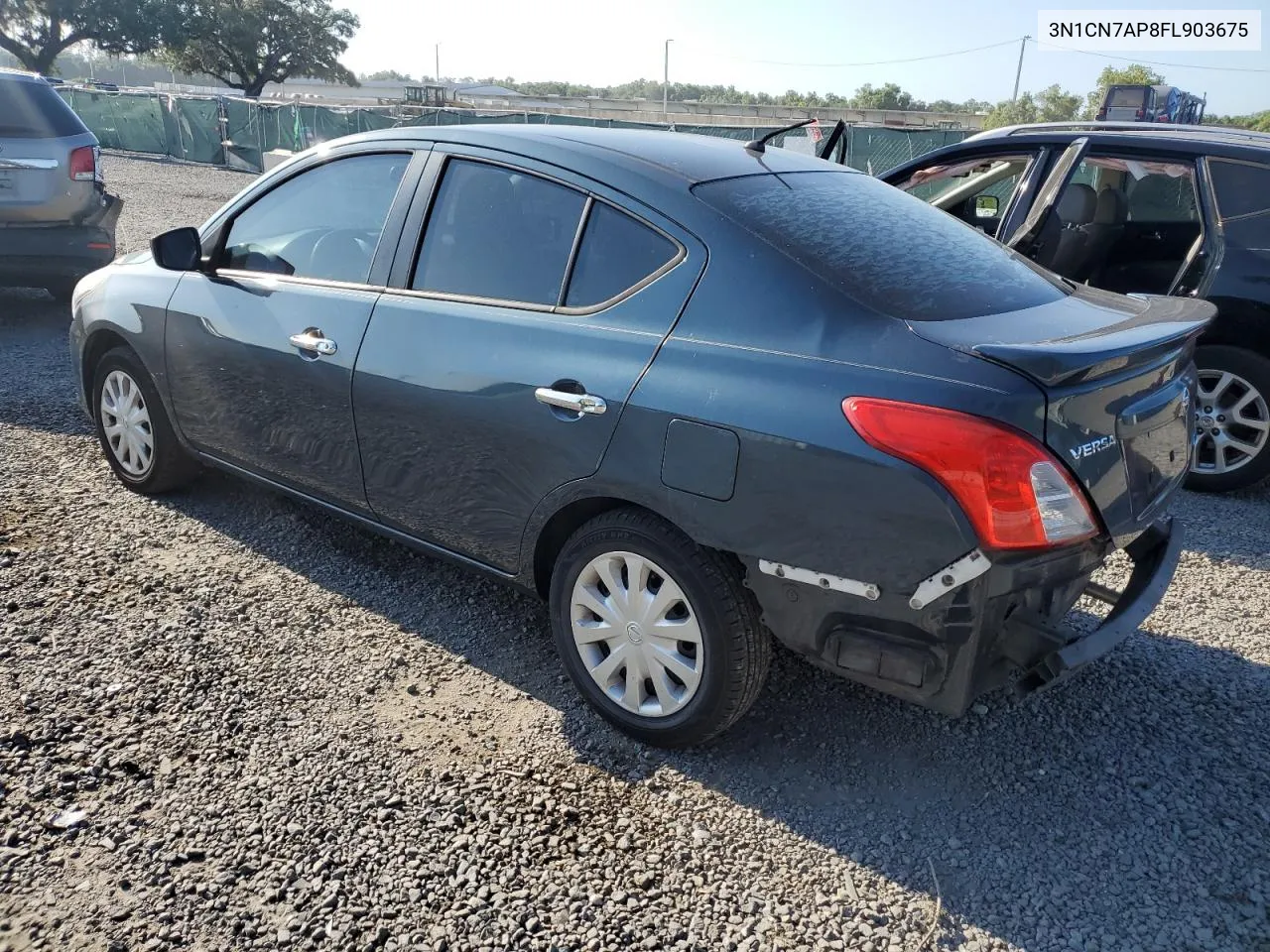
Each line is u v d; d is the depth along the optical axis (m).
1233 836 2.69
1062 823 2.72
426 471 3.32
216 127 25.58
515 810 2.68
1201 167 5.24
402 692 3.20
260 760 2.82
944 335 2.50
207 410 4.07
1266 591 4.15
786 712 3.19
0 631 3.37
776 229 2.80
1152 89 19.73
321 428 3.62
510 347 3.04
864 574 2.45
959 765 2.96
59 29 57.03
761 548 2.56
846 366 2.48
